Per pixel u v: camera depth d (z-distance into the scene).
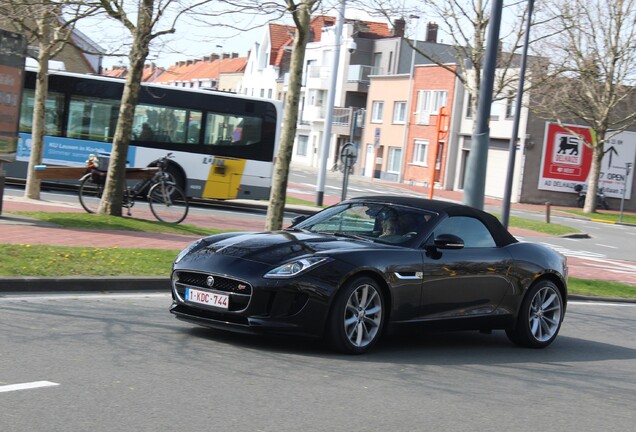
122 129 19.08
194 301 8.57
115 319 9.54
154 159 27.77
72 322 9.13
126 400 6.30
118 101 27.42
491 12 15.58
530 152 57.97
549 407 7.39
